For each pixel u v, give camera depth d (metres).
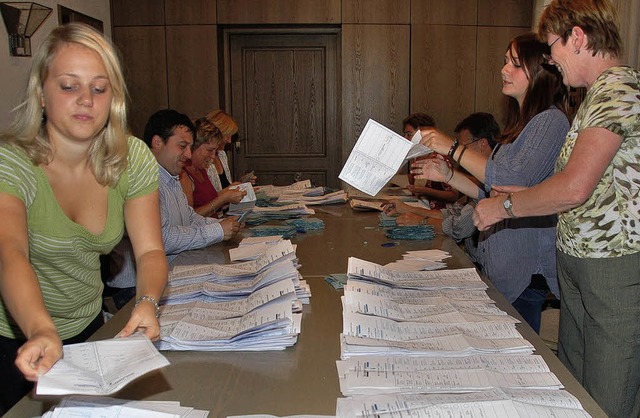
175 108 5.37
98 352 0.96
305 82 5.60
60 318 1.54
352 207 3.34
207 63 5.32
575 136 1.57
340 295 1.68
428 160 2.23
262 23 5.28
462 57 5.38
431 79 5.39
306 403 1.06
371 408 1.01
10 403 1.55
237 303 1.55
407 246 2.33
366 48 5.34
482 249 2.21
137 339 1.01
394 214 2.96
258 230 2.58
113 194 1.37
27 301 1.00
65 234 1.32
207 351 1.29
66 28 1.19
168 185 2.51
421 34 5.32
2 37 3.55
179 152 2.54
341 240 2.46
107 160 1.31
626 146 1.49
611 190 1.53
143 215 1.41
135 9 5.27
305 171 5.71
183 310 1.50
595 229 1.56
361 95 5.40
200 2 5.25
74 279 1.46
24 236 1.14
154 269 1.32
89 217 1.37
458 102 5.43
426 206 3.40
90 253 1.44
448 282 1.72
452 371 1.16
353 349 1.24
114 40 5.31
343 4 5.27
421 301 1.56
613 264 1.56
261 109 5.64
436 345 1.26
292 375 1.17
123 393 1.10
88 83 1.16
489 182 1.93
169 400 1.07
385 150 1.85
